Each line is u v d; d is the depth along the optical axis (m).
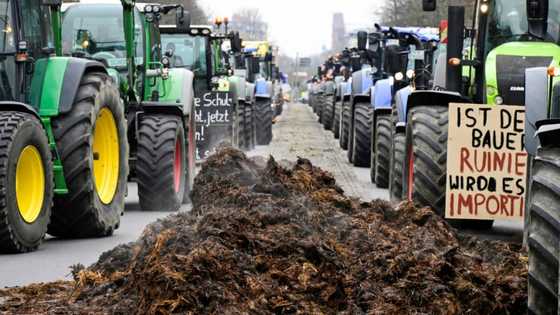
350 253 7.44
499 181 11.11
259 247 7.22
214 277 6.54
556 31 12.31
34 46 11.73
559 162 6.13
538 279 5.95
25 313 7.22
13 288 8.14
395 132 15.10
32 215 10.96
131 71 15.09
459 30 12.34
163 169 14.64
